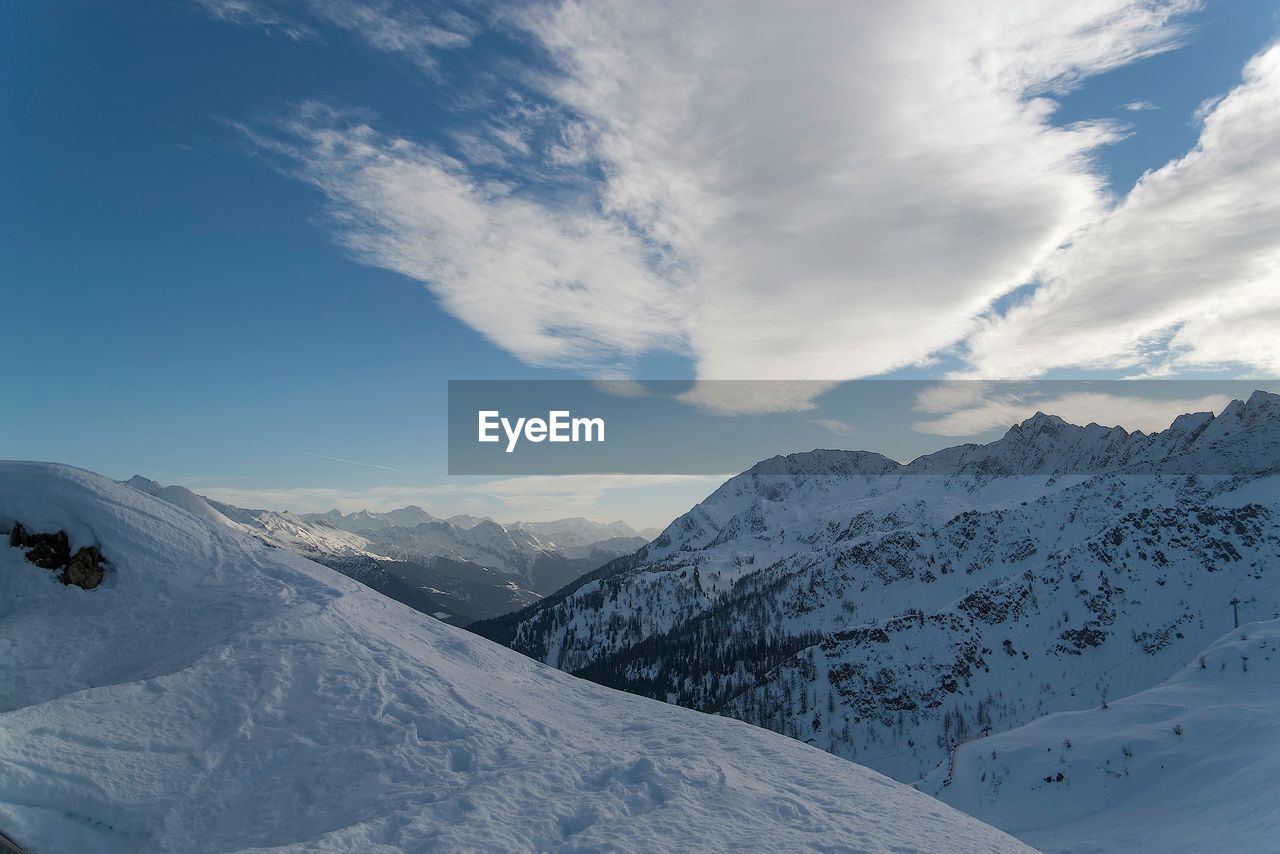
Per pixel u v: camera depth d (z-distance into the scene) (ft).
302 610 79.36
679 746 70.23
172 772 51.88
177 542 88.74
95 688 60.29
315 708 62.44
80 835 45.75
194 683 61.57
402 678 70.59
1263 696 269.64
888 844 49.80
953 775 297.74
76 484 86.74
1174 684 309.22
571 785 54.75
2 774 46.14
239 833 47.57
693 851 44.83
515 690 83.46
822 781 64.34
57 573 79.56
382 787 52.75
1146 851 175.83
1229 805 188.96
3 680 64.85
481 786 52.16
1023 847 55.62
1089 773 250.98
